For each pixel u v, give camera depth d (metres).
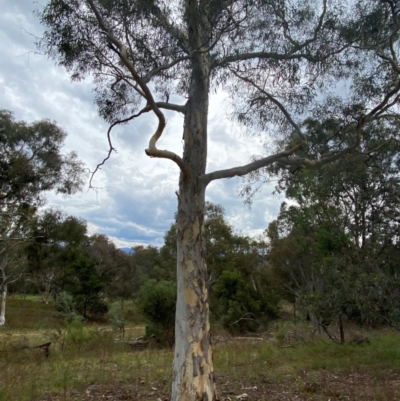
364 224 10.90
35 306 36.03
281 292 26.41
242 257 29.58
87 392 6.54
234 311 19.66
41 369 8.20
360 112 7.84
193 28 5.85
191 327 5.12
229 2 5.49
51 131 20.94
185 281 5.25
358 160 9.60
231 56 6.41
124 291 41.28
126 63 4.74
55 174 21.30
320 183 10.38
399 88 6.00
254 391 6.58
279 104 6.57
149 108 5.80
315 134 8.05
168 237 33.69
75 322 13.63
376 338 11.45
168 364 8.84
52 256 24.98
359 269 9.14
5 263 26.53
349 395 6.29
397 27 6.29
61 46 6.03
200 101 5.75
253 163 5.77
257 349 10.98
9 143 20.30
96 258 38.84
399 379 7.40
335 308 9.70
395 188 10.74
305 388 6.63
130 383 7.19
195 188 5.46
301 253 21.84
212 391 5.07
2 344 12.10
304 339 12.17
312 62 6.74
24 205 21.06
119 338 14.98
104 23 5.53
